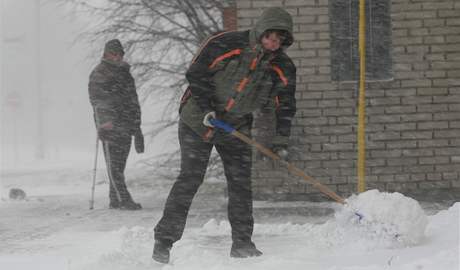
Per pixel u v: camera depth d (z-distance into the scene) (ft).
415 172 37.50
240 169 22.30
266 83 21.86
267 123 37.11
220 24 55.16
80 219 33.81
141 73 54.75
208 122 21.27
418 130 37.52
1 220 33.65
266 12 20.81
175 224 21.59
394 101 37.58
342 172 37.50
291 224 28.40
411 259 19.27
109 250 23.15
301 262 19.69
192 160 21.89
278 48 21.26
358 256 20.43
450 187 37.47
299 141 37.60
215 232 28.30
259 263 19.98
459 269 17.01
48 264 21.20
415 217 21.53
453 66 37.60
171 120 54.44
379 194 22.02
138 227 27.55
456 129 37.50
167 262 21.49
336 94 37.63
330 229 25.29
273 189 37.42
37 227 30.99
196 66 21.03
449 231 22.71
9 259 22.22
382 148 37.58
